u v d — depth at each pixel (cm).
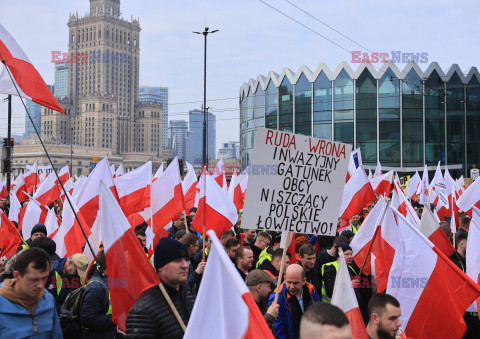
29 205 1148
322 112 5491
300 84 5609
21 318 457
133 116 16812
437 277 559
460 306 548
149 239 942
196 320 353
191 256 853
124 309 485
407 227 577
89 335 605
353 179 1138
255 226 537
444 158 5431
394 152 5341
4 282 464
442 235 793
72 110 13988
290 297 611
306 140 563
